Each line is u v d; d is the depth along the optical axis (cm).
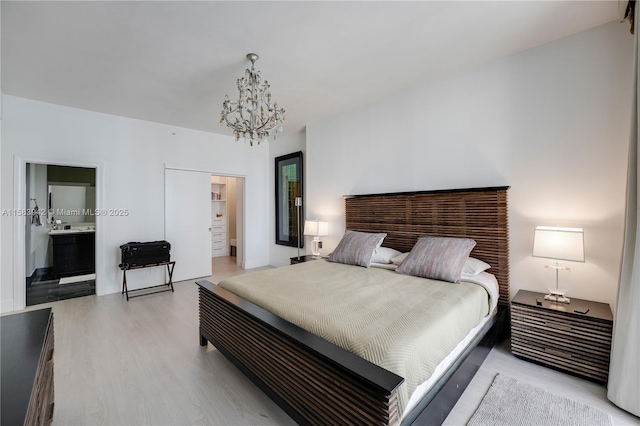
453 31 226
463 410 170
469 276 247
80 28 213
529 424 157
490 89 275
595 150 225
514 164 263
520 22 216
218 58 259
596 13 207
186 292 413
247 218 565
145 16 201
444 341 154
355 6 194
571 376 202
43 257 532
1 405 81
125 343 255
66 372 209
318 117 431
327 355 128
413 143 332
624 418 162
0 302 330
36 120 349
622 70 214
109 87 315
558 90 240
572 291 235
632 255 172
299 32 223
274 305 188
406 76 302
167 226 461
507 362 222
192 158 484
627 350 168
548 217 246
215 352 240
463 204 288
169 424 161
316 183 451
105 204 400
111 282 407
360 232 352
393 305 183
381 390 105
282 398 159
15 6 187
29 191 484
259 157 579
